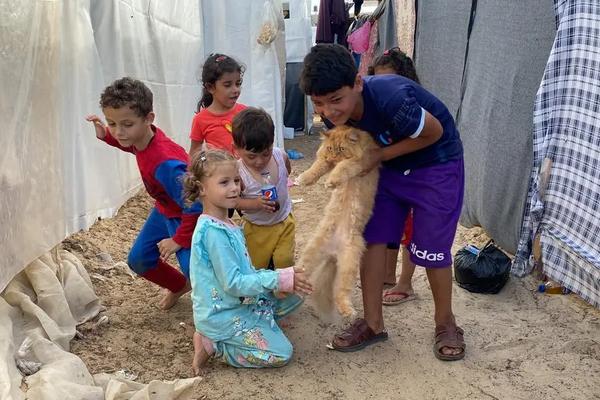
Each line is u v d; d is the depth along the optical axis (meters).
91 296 4.00
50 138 4.08
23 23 3.67
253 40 8.55
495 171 5.20
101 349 3.64
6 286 3.53
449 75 6.52
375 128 3.31
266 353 3.44
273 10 8.59
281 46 9.26
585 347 3.73
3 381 2.81
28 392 2.87
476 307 4.34
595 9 4.00
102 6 5.60
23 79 3.68
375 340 3.80
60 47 4.30
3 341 3.11
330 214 3.61
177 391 3.00
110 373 3.40
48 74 4.04
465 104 6.05
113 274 4.64
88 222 5.33
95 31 5.60
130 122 3.46
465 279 4.54
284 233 3.89
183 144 7.93
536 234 4.63
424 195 3.45
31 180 3.79
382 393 3.31
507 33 5.11
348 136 3.31
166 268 4.05
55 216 4.13
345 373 3.50
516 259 4.73
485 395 3.29
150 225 3.98
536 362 3.61
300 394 3.29
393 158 3.41
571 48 4.16
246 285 3.22
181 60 7.68
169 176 3.56
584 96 4.11
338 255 3.52
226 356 3.47
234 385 3.35
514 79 4.96
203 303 3.34
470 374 3.49
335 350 3.73
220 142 4.69
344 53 2.99
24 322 3.47
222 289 3.35
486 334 3.94
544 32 4.60
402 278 4.40
